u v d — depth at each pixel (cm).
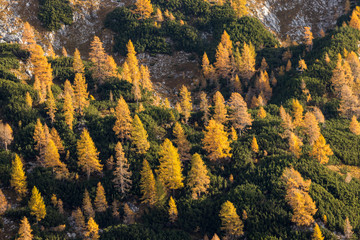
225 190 6106
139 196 6116
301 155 6619
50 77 9131
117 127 7144
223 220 5234
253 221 5284
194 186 6062
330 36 11225
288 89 9538
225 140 6644
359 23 11744
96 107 8488
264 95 10050
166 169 5972
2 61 9338
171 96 10481
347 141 7175
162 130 7794
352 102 8238
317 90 9281
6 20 11731
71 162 6625
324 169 6259
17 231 5262
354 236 5000
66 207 5931
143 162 6006
